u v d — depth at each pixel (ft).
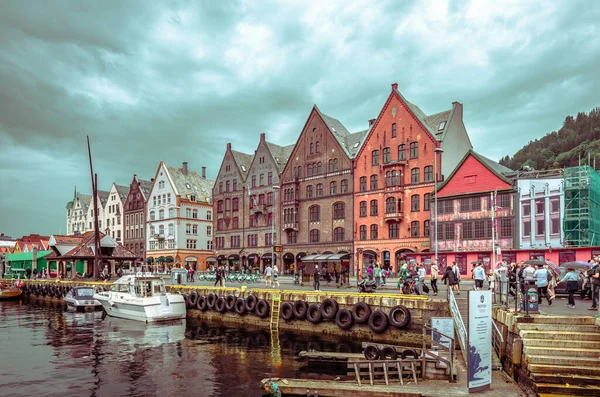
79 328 115.24
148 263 315.99
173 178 316.60
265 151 260.01
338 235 222.28
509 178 169.48
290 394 55.26
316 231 231.09
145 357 80.33
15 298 209.26
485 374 49.67
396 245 199.41
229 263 274.36
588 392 44.45
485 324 49.57
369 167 212.43
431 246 183.42
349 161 220.02
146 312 119.75
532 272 89.20
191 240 313.12
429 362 56.34
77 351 86.17
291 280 183.21
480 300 49.21
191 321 124.98
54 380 66.49
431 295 99.40
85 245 209.77
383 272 136.15
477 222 172.24
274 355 80.18
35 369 72.74
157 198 322.96
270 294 112.37
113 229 361.71
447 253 167.12
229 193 277.23
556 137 587.68
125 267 294.87
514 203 164.45
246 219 266.16
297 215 239.30
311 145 237.66
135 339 98.07
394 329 87.81
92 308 160.04
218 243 281.13
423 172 194.29
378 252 205.46
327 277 154.51
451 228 178.81
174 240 306.55
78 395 59.62
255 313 114.42
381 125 210.18
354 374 62.39
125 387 62.69
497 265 125.08
